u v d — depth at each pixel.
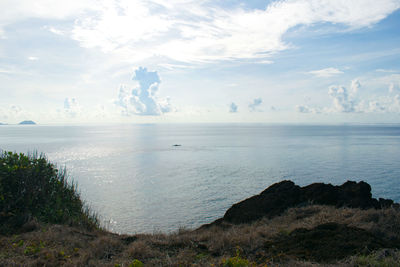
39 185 9.69
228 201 39.25
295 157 93.94
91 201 39.22
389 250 5.71
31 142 170.00
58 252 6.40
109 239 7.52
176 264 5.80
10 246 6.61
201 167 72.56
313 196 13.27
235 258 5.82
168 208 35.84
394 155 98.62
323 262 5.61
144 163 80.25
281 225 9.50
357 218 8.87
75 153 106.50
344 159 88.06
